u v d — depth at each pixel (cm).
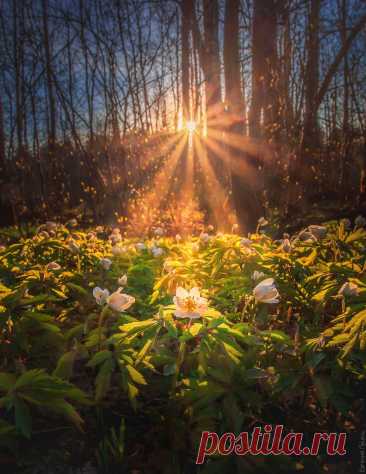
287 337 215
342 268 273
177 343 253
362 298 228
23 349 236
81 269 384
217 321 202
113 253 423
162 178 1099
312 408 222
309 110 1100
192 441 194
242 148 974
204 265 343
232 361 197
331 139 1381
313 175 1253
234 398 194
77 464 190
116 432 211
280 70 1004
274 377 216
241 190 970
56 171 1224
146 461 193
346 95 1312
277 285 289
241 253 338
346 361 204
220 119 1052
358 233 356
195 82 1244
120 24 1010
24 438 204
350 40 1095
